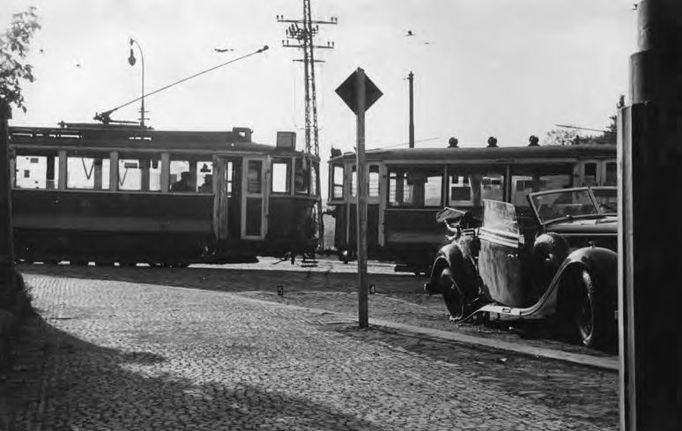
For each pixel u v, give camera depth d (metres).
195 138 26.30
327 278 23.06
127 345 9.32
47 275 21.34
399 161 25.03
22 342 9.23
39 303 14.08
